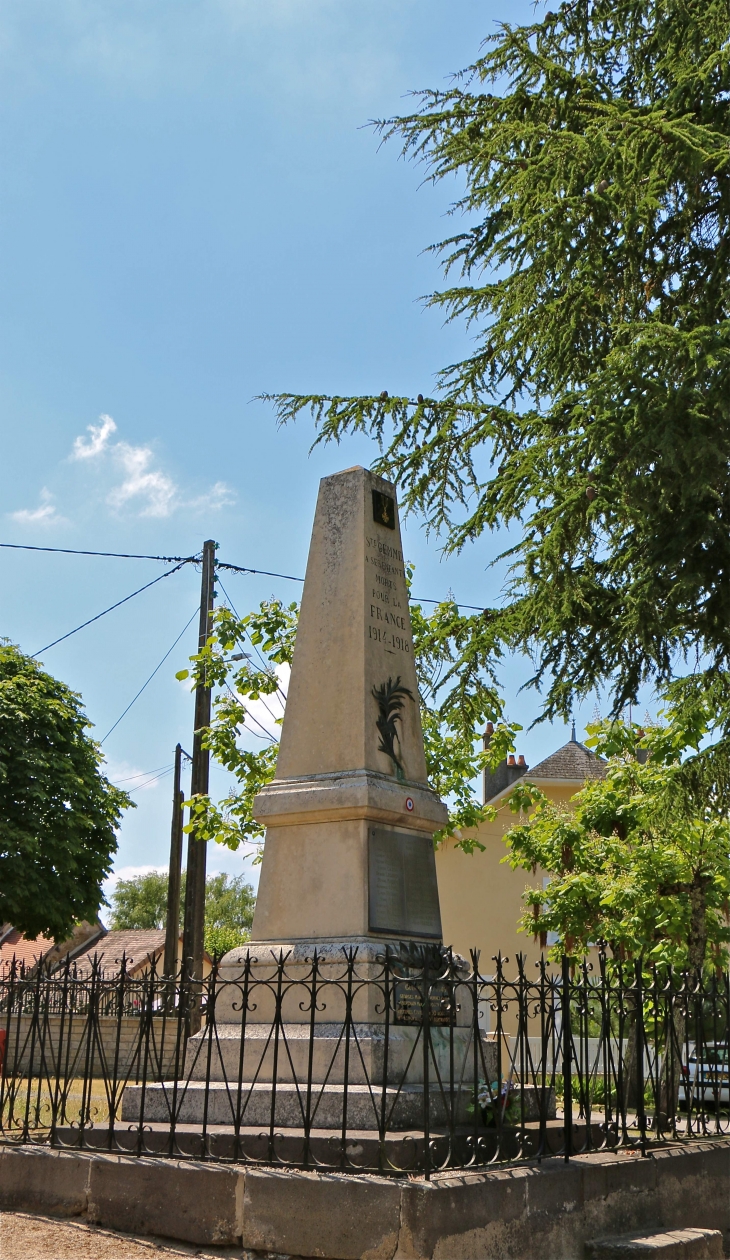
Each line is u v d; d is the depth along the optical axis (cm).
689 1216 750
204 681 1612
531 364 1231
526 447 1162
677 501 1038
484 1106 720
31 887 2831
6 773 2838
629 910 1494
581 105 1119
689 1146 785
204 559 2083
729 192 1084
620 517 1108
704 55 1099
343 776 805
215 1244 598
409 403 1237
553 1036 753
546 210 1045
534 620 1125
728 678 1093
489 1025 1745
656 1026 798
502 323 1169
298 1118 687
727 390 946
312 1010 625
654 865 1478
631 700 1112
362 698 826
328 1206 571
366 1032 714
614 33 1191
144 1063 689
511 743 1567
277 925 800
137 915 6544
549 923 1612
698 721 1209
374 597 865
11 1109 774
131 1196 634
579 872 1602
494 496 1195
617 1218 681
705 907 1503
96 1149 681
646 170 1034
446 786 1548
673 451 936
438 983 614
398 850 813
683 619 1053
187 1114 731
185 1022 794
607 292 1089
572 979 877
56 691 3092
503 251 1204
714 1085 869
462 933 2909
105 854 3055
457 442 1232
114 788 3144
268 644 1586
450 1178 581
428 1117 588
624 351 981
